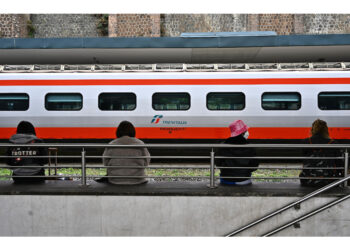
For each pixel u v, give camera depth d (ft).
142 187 15.52
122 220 14.97
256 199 14.71
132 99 30.50
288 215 14.64
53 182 16.48
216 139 30.40
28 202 14.96
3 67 31.14
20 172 16.06
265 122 29.91
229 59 40.65
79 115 30.45
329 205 14.32
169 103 30.40
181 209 14.88
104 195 14.92
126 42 33.37
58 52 35.83
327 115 29.58
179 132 30.42
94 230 15.01
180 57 39.50
